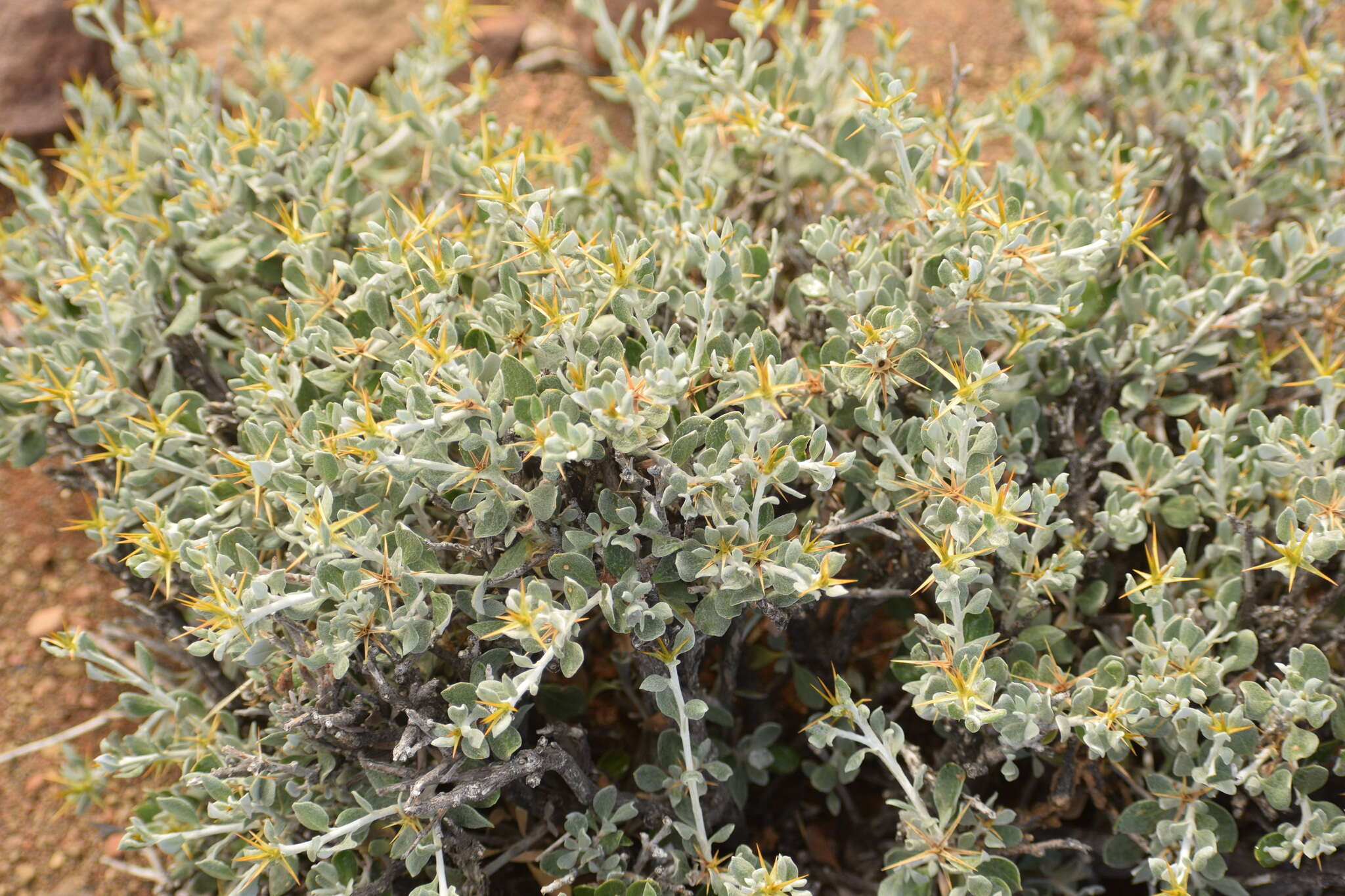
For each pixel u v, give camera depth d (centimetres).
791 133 60
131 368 59
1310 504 53
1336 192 61
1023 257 54
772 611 53
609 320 54
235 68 74
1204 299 58
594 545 53
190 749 58
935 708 53
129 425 59
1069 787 55
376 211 61
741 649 59
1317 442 54
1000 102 67
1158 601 54
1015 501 52
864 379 54
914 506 56
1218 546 56
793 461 52
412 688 53
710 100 62
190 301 59
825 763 60
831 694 59
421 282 55
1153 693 53
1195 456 56
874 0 82
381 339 55
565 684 61
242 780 55
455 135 63
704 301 54
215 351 61
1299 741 52
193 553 52
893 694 61
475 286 58
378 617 53
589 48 77
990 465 53
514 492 52
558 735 55
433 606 53
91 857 64
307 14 74
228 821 54
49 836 64
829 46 64
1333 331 58
